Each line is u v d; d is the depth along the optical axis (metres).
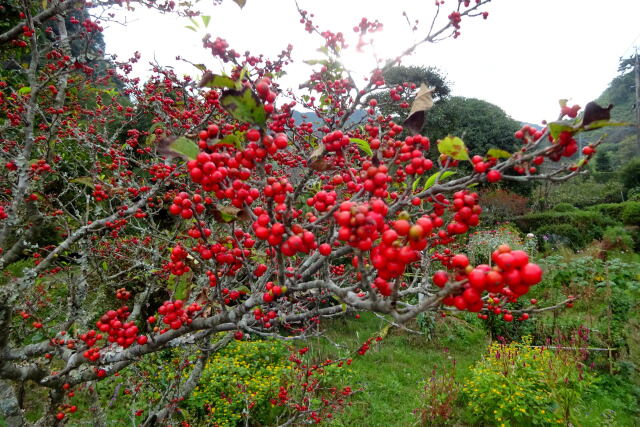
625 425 5.43
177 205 1.71
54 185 4.88
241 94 1.29
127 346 2.16
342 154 1.87
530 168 1.53
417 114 1.74
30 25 3.21
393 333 9.49
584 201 26.25
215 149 1.62
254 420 5.54
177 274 2.11
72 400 5.29
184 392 3.65
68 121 4.40
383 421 5.81
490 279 1.09
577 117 1.36
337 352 7.64
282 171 3.54
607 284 7.62
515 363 6.12
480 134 21.03
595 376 6.51
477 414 5.82
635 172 26.62
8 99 4.20
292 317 2.24
